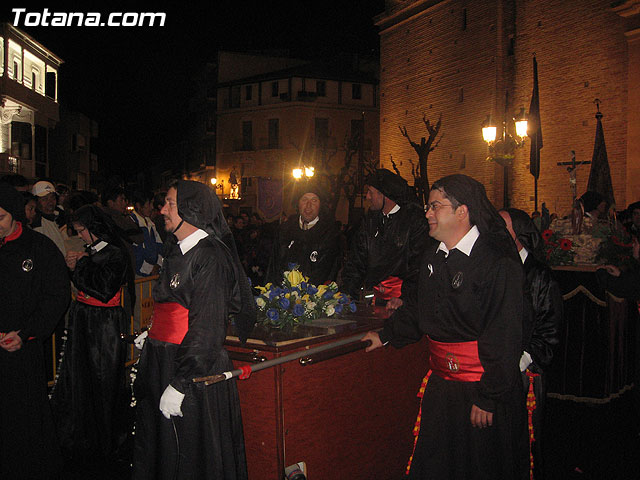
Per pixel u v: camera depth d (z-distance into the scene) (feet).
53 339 17.49
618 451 15.40
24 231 11.79
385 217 16.26
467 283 9.25
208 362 8.84
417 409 12.96
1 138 74.69
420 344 13.04
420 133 80.28
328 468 10.98
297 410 10.43
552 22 62.69
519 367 9.64
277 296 11.64
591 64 58.85
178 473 9.14
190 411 9.15
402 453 12.60
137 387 9.89
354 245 16.90
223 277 9.20
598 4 57.93
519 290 9.03
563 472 14.12
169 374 9.39
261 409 10.30
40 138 84.02
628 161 53.31
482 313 9.25
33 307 11.69
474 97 70.90
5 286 11.35
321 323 11.86
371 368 11.80
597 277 16.16
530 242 11.60
